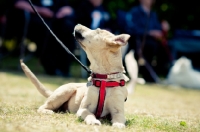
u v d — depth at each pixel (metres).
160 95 8.14
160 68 13.06
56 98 4.48
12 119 3.85
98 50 4.05
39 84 4.78
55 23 9.89
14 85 7.63
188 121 4.85
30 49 15.05
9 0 10.06
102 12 10.74
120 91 4.07
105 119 4.19
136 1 14.31
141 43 10.23
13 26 10.34
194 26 14.59
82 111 4.02
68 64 10.23
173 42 12.45
